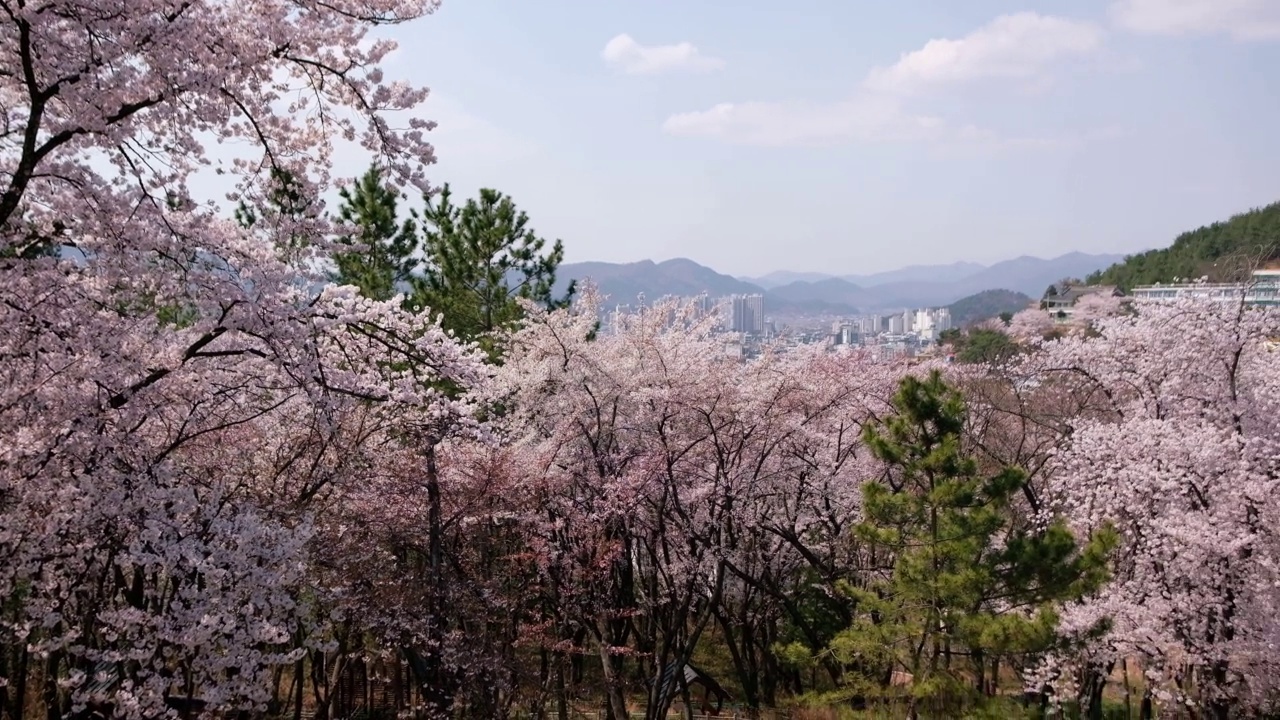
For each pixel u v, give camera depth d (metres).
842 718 13.81
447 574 12.94
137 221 8.27
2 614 8.80
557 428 16.25
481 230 25.02
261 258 9.20
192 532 8.48
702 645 22.70
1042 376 19.27
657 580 16.98
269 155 9.30
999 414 22.77
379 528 12.82
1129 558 14.68
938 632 12.23
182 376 9.97
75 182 7.84
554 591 14.41
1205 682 13.48
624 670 18.27
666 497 15.34
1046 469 18.83
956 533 11.93
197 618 8.29
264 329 8.70
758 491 17.02
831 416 18.44
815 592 18.25
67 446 8.27
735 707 17.88
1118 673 22.28
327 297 9.80
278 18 8.70
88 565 8.92
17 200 7.46
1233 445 13.49
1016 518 18.02
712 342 20.31
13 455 7.98
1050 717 15.41
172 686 9.88
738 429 16.97
